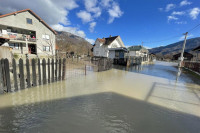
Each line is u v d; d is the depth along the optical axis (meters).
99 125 2.32
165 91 4.80
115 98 3.83
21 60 4.03
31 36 18.75
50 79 5.23
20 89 4.16
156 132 2.18
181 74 9.88
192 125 2.46
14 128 2.14
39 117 2.52
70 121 2.42
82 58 22.84
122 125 2.35
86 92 4.31
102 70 9.96
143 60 24.03
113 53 21.50
